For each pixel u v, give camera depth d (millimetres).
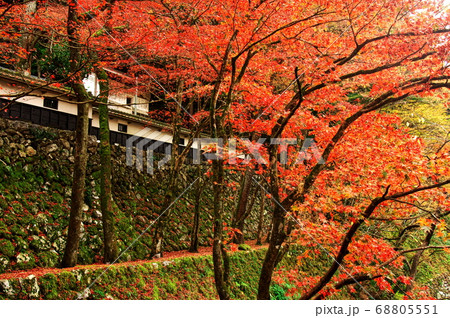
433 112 17078
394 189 9016
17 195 12773
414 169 7883
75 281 10094
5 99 13883
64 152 15367
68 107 16375
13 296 8703
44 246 12430
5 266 10820
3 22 8625
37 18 10961
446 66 8016
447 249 8578
